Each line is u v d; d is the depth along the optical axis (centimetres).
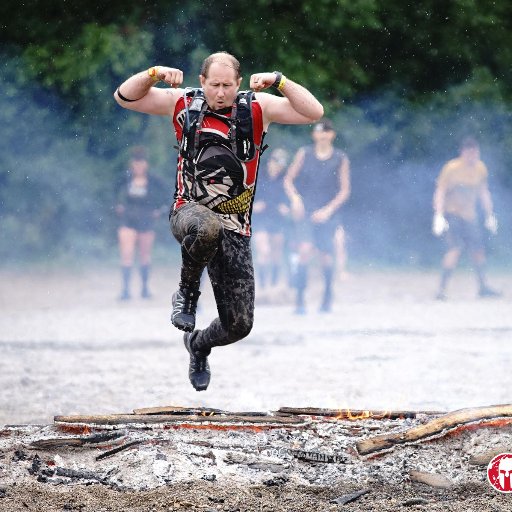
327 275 5325
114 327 4772
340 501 1814
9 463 1983
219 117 1961
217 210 1991
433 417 2216
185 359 3778
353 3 8688
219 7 8519
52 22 8456
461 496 1855
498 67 9050
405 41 8888
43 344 4178
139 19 8456
